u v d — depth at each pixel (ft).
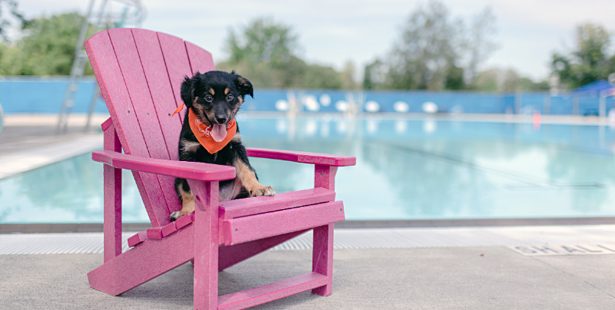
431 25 137.80
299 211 8.16
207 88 8.85
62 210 17.72
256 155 10.16
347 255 11.48
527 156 35.88
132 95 9.65
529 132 56.75
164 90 10.33
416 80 139.03
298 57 156.46
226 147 9.11
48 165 26.40
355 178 26.50
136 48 10.10
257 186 8.62
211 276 7.34
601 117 81.92
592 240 13.09
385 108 90.27
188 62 11.00
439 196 22.11
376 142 44.37
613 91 76.54
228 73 9.43
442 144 43.57
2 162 26.09
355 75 162.20
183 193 8.71
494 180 26.30
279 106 87.97
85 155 30.78
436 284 9.61
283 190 22.31
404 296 8.98
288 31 158.92
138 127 9.51
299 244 12.51
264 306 8.48
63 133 42.42
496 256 11.52
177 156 10.05
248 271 10.38
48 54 121.49
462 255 11.56
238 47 157.58
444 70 138.00
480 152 38.09
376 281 9.75
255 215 7.54
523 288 9.45
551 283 9.74
